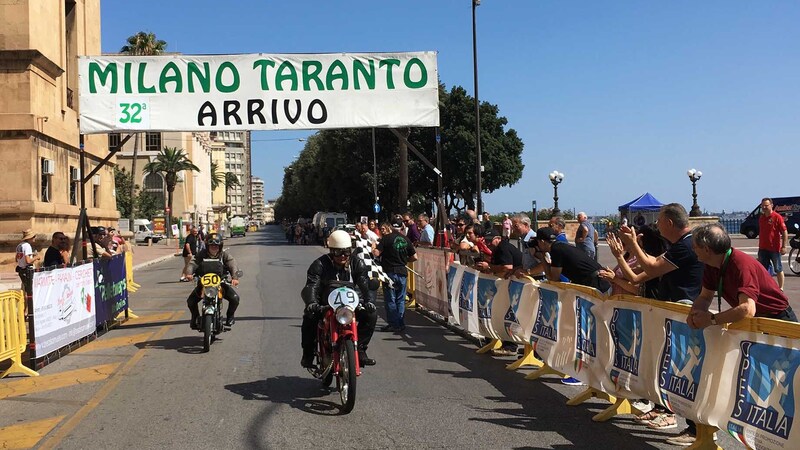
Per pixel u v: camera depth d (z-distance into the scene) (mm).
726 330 4352
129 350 9344
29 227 24453
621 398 5812
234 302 9844
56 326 8695
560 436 5352
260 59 11906
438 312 11820
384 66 12148
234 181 154125
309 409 6199
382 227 11562
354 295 6180
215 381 7375
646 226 6734
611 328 5828
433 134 51906
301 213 102812
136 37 62281
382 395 6695
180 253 41250
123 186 67062
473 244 12180
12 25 24641
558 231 9078
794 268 19000
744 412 4133
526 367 7980
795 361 3756
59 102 28062
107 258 11297
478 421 5777
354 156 53219
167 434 5480
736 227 49312
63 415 6148
